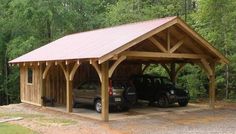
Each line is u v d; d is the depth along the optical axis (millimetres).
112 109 19062
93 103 18609
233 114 17734
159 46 17422
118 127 14219
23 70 24125
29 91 23078
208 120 15867
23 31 35781
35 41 33812
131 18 30141
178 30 17938
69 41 22219
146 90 21344
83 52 16734
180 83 25188
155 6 32375
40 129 13859
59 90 22188
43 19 35250
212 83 20250
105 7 39719
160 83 20859
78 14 36688
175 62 22312
